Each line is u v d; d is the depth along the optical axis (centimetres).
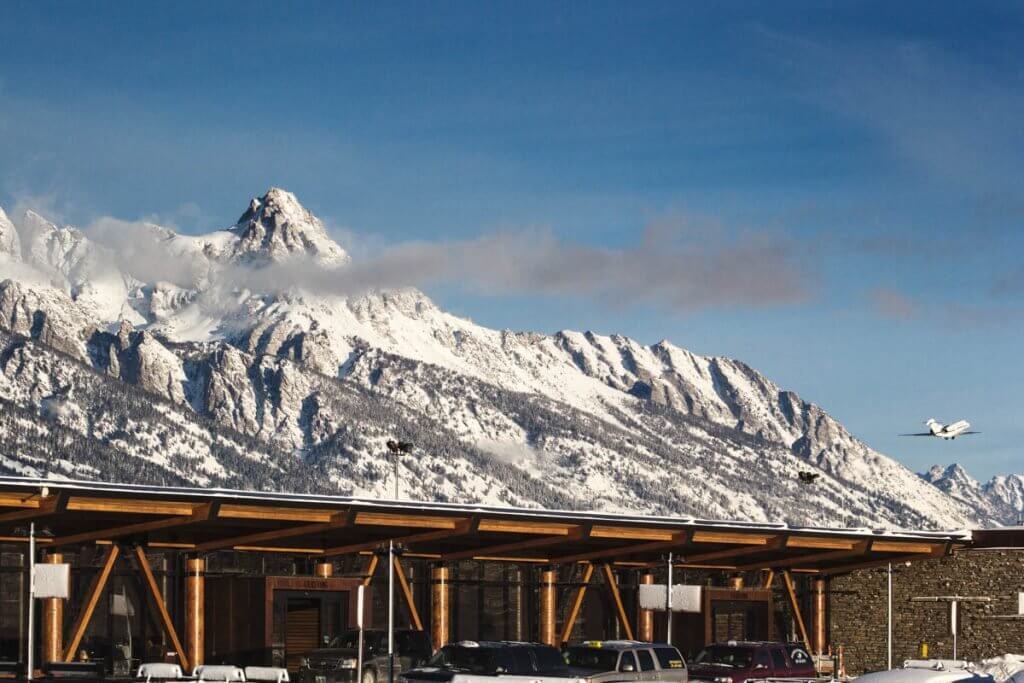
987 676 3016
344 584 5294
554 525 5259
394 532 5109
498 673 3603
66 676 4416
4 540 4744
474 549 5581
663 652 4019
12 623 4719
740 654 4447
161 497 4447
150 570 4938
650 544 5750
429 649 4772
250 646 5047
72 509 4297
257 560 5266
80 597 4862
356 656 4666
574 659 3950
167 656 4831
